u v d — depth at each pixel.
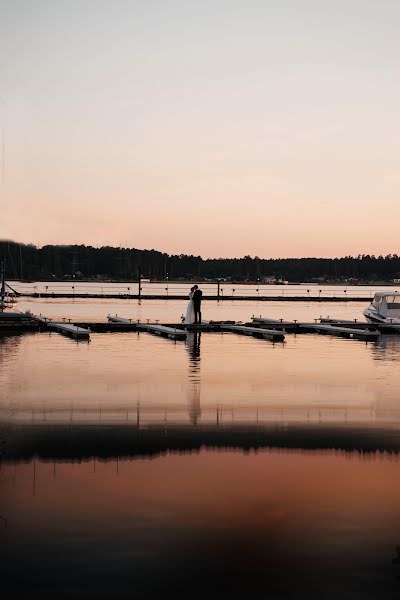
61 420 14.67
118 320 46.16
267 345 32.97
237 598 6.98
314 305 79.75
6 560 7.68
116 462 11.40
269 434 13.52
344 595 7.06
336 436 13.40
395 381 20.98
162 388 19.20
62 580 7.27
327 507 9.34
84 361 25.39
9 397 17.44
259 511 9.18
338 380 21.12
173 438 13.12
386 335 40.34
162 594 7.03
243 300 89.00
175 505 9.35
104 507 9.23
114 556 7.80
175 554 7.88
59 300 82.06
